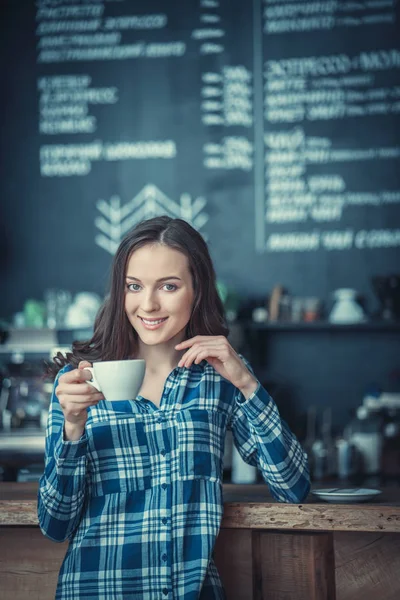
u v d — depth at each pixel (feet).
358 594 5.17
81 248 14.51
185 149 14.38
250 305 14.15
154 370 5.03
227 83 14.29
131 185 14.46
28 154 14.64
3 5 14.74
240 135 14.28
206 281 5.00
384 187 13.98
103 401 4.69
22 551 5.29
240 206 14.24
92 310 13.21
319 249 14.08
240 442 5.05
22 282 14.55
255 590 4.97
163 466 4.59
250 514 4.77
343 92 14.07
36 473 7.96
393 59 13.98
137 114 14.48
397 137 13.96
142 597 4.41
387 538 5.16
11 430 11.94
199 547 4.51
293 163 14.16
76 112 14.58
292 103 14.16
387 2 14.01
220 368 4.75
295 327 13.50
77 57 14.58
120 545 4.47
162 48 14.44
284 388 14.06
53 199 14.57
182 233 4.88
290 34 14.19
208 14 14.35
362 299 13.74
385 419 12.95
